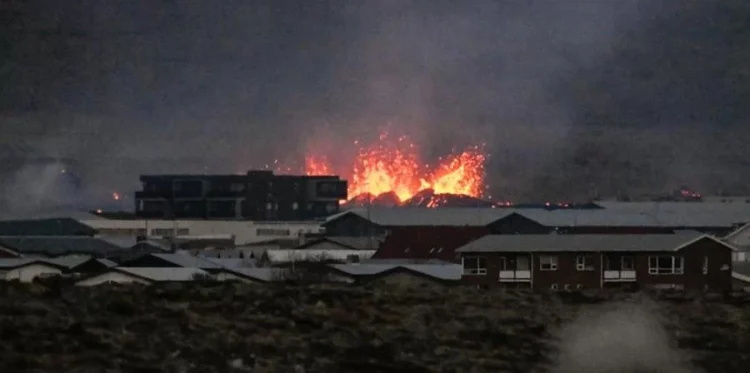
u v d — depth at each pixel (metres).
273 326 20.84
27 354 17.20
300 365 17.95
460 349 19.84
